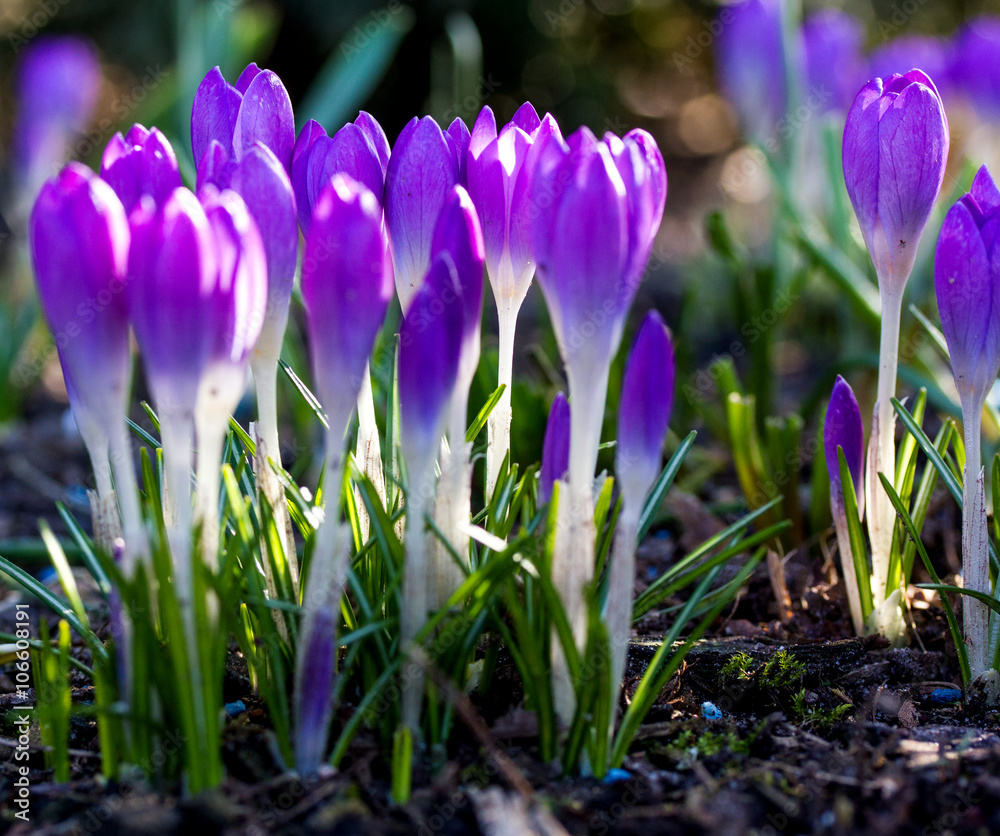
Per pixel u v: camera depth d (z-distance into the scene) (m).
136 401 1.20
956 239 0.65
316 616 0.63
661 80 3.50
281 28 2.85
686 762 0.65
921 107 0.66
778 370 1.40
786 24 1.04
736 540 0.69
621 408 0.62
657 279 1.91
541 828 0.62
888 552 0.70
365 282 0.61
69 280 0.60
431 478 0.64
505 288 0.65
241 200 0.62
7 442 1.18
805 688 0.69
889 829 0.63
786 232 1.06
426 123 0.65
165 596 0.62
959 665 0.70
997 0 2.50
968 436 0.67
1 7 2.77
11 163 1.61
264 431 0.64
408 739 0.63
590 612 0.63
